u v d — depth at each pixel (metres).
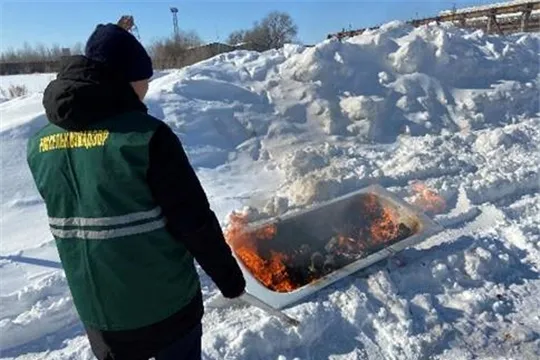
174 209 1.62
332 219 4.20
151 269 1.69
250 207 4.48
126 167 1.56
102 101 1.60
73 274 1.73
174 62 24.12
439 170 5.35
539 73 8.11
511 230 4.23
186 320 1.85
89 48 1.64
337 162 5.52
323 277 3.47
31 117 5.86
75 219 1.67
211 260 1.71
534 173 5.20
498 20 15.46
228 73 7.21
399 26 8.19
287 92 6.79
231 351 2.96
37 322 3.20
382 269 3.66
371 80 7.09
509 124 6.91
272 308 3.00
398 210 4.11
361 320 3.24
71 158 1.64
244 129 6.22
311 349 3.05
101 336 1.79
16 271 3.79
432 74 7.36
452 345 3.10
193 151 5.72
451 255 3.85
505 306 3.43
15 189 4.92
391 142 6.34
